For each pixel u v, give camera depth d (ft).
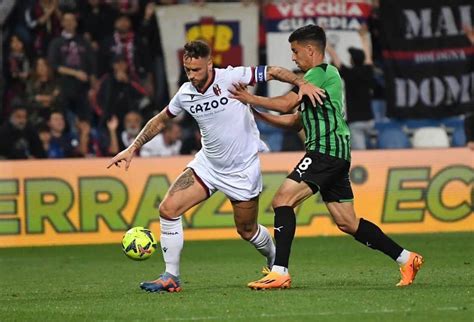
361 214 185.57
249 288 106.52
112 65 214.90
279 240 103.30
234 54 213.05
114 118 206.08
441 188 185.78
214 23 213.05
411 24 210.59
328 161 102.42
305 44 103.45
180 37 214.28
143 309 92.22
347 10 209.36
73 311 93.25
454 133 211.61
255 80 103.50
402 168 186.19
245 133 106.63
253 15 212.64
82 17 221.66
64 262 156.35
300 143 208.64
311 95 99.60
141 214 184.75
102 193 185.06
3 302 104.17
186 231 184.55
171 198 106.22
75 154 205.57
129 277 131.03
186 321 83.87
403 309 87.66
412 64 210.79
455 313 85.30
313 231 185.26
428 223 185.68
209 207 185.26
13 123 204.64
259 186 108.88
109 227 184.85
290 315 85.30
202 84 103.96
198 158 108.47
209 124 105.29
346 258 147.74
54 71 212.84
